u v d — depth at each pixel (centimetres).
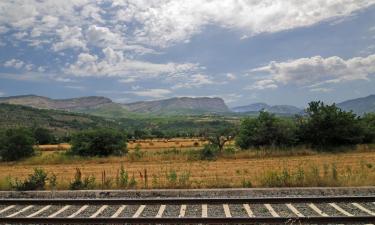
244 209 1270
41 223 1159
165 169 3056
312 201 1331
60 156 4322
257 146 4453
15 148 4578
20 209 1350
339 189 1526
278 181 1705
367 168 2611
